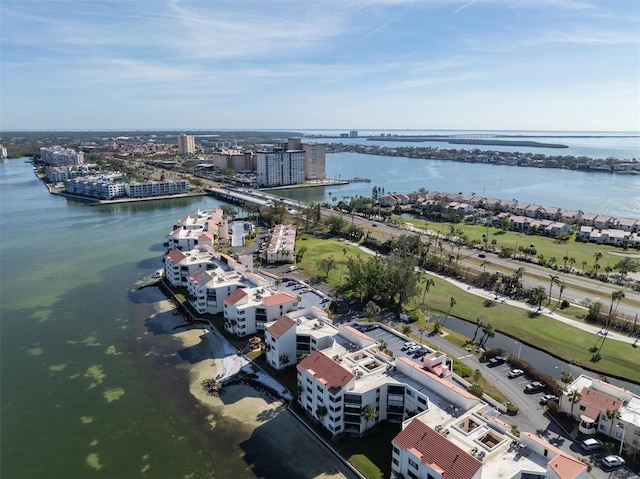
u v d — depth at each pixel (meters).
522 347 148.25
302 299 182.75
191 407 121.12
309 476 96.75
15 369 139.50
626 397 109.50
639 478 92.56
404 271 178.88
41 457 103.38
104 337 159.75
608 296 188.00
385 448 103.81
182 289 199.50
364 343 126.69
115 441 108.44
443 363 119.12
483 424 92.94
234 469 99.12
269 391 126.81
